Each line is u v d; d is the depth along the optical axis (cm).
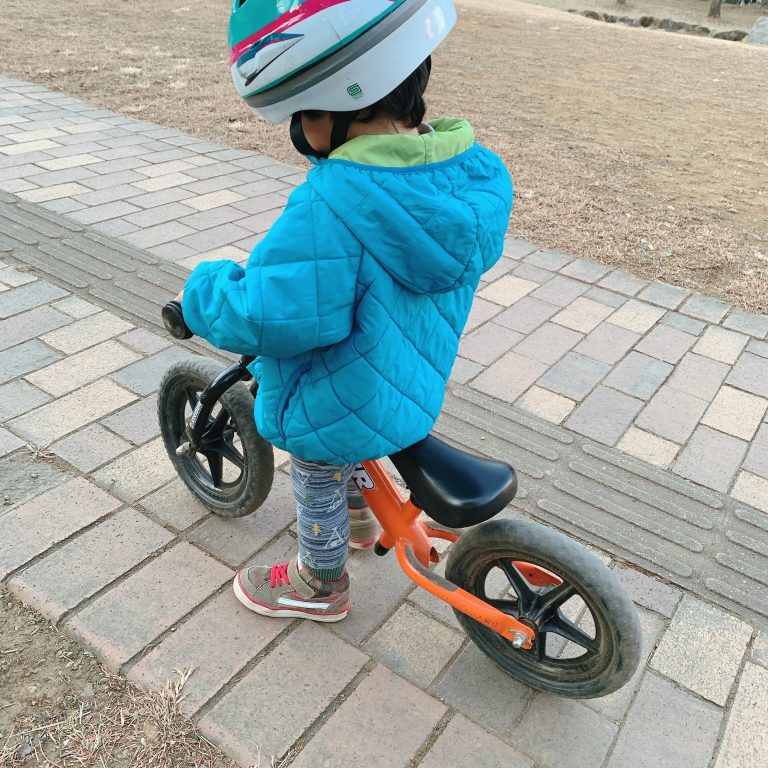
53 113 659
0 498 239
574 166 632
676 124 804
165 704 181
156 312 358
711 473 281
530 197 549
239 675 191
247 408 208
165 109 702
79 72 806
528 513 256
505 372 335
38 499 240
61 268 390
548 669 187
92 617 203
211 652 196
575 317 386
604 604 161
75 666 190
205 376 212
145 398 294
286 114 133
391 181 125
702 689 199
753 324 390
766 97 968
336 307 131
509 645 192
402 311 141
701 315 396
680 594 228
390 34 121
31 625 200
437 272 132
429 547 188
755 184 620
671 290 421
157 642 198
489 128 731
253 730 178
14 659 190
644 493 269
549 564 167
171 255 416
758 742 186
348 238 127
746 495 271
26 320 340
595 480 274
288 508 247
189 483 241
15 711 178
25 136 591
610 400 320
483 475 160
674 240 489
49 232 429
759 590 232
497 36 1291
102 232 436
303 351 136
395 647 203
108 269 395
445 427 296
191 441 219
